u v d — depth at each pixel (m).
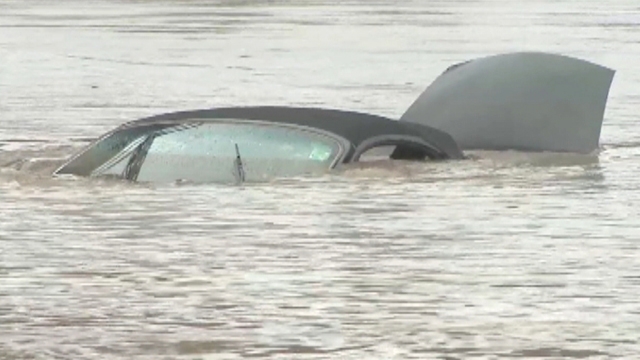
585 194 38.12
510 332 22.30
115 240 30.72
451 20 178.88
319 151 39.47
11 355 21.00
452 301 24.53
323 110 41.41
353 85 83.69
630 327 22.59
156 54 116.19
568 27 157.00
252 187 38.19
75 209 35.00
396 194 37.16
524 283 25.98
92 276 26.78
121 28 163.00
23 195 37.41
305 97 75.06
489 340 21.80
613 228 32.31
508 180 40.31
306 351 21.20
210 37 142.75
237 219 33.38
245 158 39.50
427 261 28.19
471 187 38.91
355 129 40.34
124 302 24.50
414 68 98.94
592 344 21.55
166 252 29.22
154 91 79.25
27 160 46.12
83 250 29.55
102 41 136.38
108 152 40.88
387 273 26.94
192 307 24.12
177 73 94.50
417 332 22.31
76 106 69.69
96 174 40.56
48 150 50.34
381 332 22.31
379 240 30.66
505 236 31.19
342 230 31.94
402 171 40.28
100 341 21.81
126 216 33.91
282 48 124.06
